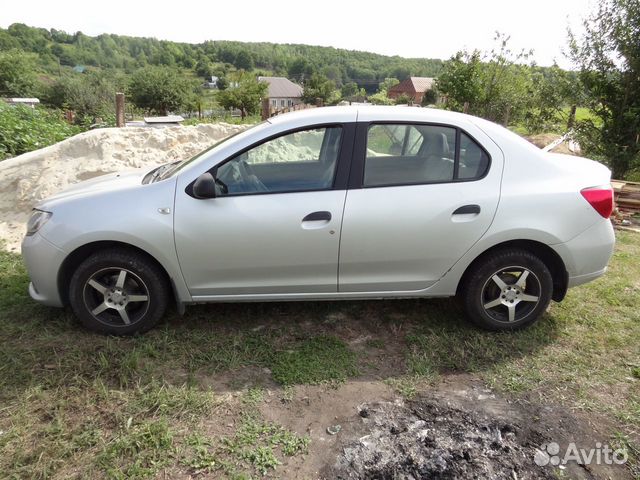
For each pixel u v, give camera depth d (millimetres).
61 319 3559
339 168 3250
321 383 2963
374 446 2453
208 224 3156
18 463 2264
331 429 2574
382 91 78625
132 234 3123
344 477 2250
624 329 3656
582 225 3303
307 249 3227
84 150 6852
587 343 3457
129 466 2275
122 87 41000
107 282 3334
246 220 3160
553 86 10867
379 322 3713
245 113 35406
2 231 5617
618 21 8984
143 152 7184
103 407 2672
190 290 3326
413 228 3213
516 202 3242
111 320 3379
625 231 6418
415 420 2656
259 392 2865
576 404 2805
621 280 4562
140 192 3225
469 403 2811
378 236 3217
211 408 2707
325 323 3676
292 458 2367
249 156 3262
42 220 3268
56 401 2699
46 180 6281
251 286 3338
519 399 2852
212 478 2230
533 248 3441
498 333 3537
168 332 3449
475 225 3238
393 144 3312
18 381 2852
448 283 3406
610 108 9648
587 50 9516
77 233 3139
